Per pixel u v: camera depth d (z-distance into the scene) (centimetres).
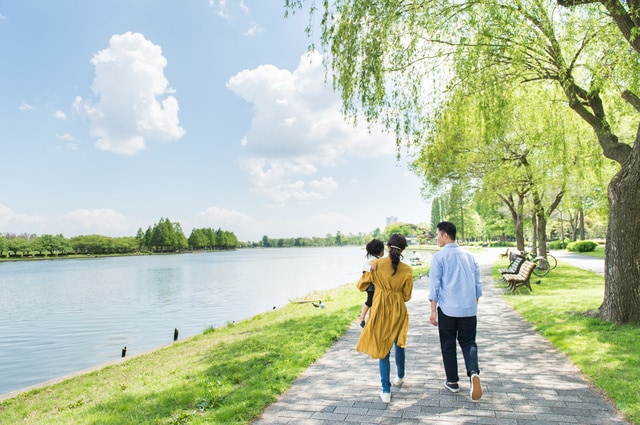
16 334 1611
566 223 6838
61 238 13575
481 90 910
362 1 862
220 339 975
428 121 1032
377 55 881
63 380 796
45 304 2475
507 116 929
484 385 484
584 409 407
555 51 848
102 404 527
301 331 860
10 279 4681
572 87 860
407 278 456
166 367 745
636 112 1022
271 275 4184
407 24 892
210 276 4288
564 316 824
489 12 813
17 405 647
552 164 1384
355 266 5684
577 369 533
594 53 908
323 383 512
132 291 3042
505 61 886
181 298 2511
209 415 427
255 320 1286
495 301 1146
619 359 534
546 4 845
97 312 2080
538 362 570
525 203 2077
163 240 15150
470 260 457
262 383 517
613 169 1584
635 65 845
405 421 391
